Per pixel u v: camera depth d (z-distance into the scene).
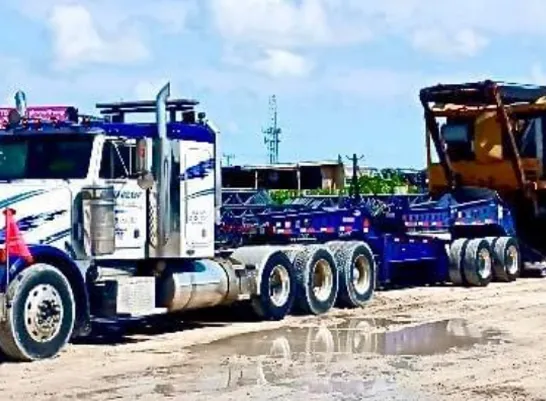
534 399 11.23
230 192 27.44
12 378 12.55
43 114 15.14
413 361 13.66
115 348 14.99
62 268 14.40
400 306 20.44
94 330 17.06
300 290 19.05
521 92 27.34
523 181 27.39
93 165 14.70
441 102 27.73
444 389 11.75
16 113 15.03
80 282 14.56
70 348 14.95
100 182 14.77
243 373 12.85
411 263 23.97
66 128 14.74
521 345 15.02
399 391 11.63
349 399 11.20
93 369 13.19
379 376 12.58
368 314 19.17
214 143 16.84
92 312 15.08
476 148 27.47
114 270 15.38
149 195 15.55
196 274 16.66
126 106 16.28
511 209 27.59
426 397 11.30
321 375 12.66
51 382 12.30
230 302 17.53
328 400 11.14
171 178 15.90
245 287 17.73
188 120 16.77
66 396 11.50
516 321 17.80
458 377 12.48
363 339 15.80
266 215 20.86
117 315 15.04
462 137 27.59
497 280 25.98
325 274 19.56
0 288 13.59
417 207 23.83
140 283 15.44
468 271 24.58
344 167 51.78
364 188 36.16
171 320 18.47
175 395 11.48
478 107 27.22
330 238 21.19
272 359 13.94
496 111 26.95
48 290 13.84
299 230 20.81
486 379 12.36
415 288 24.47
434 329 16.89
